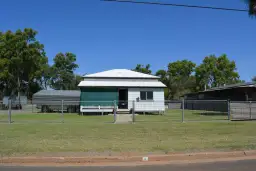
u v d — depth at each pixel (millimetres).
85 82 30609
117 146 9938
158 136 12242
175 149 9445
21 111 35625
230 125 16594
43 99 33125
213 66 63406
